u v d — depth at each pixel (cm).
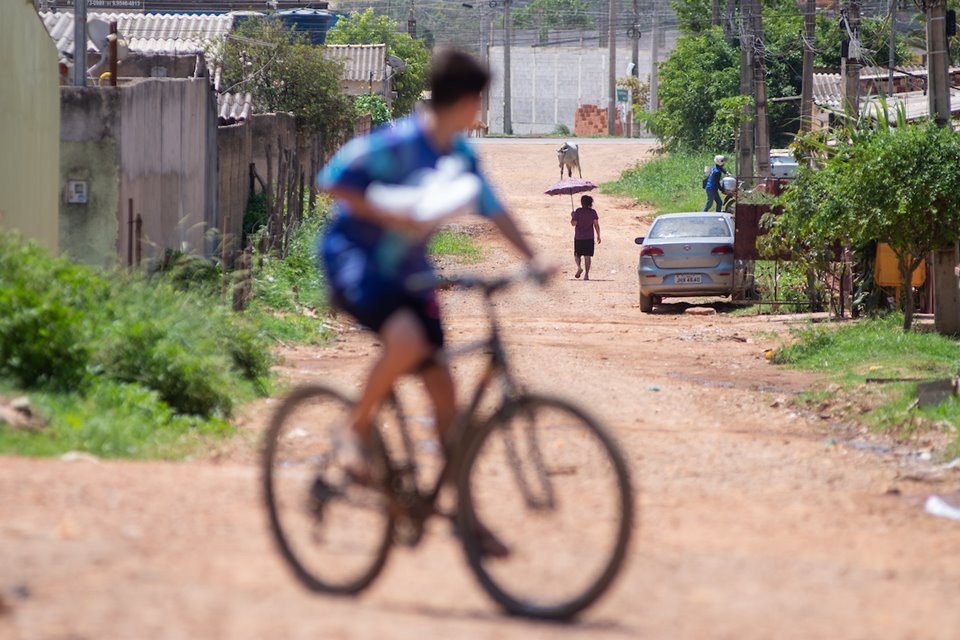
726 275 8544
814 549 2517
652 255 8575
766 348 6644
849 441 4141
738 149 15162
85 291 3934
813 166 8281
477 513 2025
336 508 2055
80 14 6831
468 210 1811
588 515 1878
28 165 5534
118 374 3703
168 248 6975
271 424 2089
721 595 2045
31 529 2141
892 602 2078
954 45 19700
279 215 8519
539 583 1823
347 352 6069
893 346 5988
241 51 13612
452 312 8331
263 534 2300
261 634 1639
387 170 1809
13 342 3497
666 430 4141
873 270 7475
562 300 9325
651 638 1748
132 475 2722
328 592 1962
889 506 3075
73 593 1767
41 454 2889
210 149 8175
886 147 6153
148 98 6575
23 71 5425
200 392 3788
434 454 3278
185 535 2233
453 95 1811
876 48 16450
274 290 7069
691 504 2966
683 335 7219
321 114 13500
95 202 6066
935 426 4069
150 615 1691
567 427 2083
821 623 1895
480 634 1708
